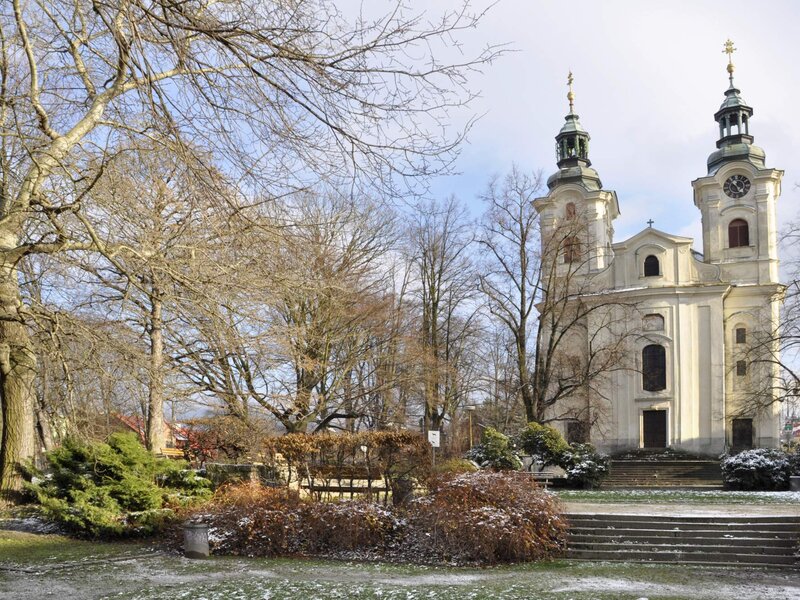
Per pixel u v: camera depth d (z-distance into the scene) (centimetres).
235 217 1057
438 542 1645
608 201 5447
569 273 4141
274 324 1944
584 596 1179
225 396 2284
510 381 4550
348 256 2730
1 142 1423
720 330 4788
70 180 1245
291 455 1978
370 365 3184
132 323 2041
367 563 1572
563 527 1731
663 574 1438
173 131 855
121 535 1716
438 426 3878
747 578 1397
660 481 4062
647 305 4916
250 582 1293
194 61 823
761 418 4525
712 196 5141
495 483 1770
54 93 1227
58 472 1809
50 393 1936
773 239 5009
